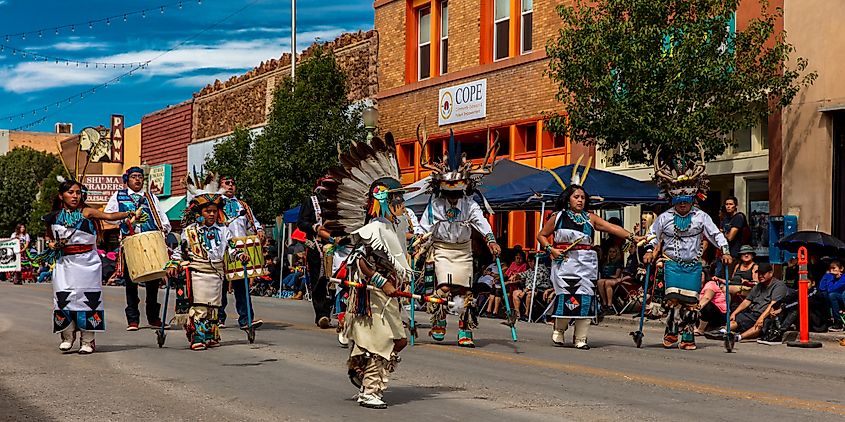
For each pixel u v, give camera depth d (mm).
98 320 11828
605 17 18719
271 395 8734
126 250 13711
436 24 30016
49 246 11742
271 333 14586
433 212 12898
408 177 31000
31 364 10836
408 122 30797
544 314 17656
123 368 10523
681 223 13047
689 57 17719
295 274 26062
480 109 27719
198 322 12312
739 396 8789
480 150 28562
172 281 13578
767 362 11797
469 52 28469
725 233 17922
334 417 7691
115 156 50875
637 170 22562
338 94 30094
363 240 8039
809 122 18891
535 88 25750
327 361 11156
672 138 17641
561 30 18953
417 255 12641
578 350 12758
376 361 8109
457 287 13016
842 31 18359
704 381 9836
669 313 13289
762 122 20188
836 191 18656
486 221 12906
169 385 9312
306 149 28938
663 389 9195
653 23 17906
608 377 9984
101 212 11945
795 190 19109
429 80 29797
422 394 8828
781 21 19562
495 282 19078
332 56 30109
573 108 19109
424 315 19000
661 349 13133
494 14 27859
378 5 32406
